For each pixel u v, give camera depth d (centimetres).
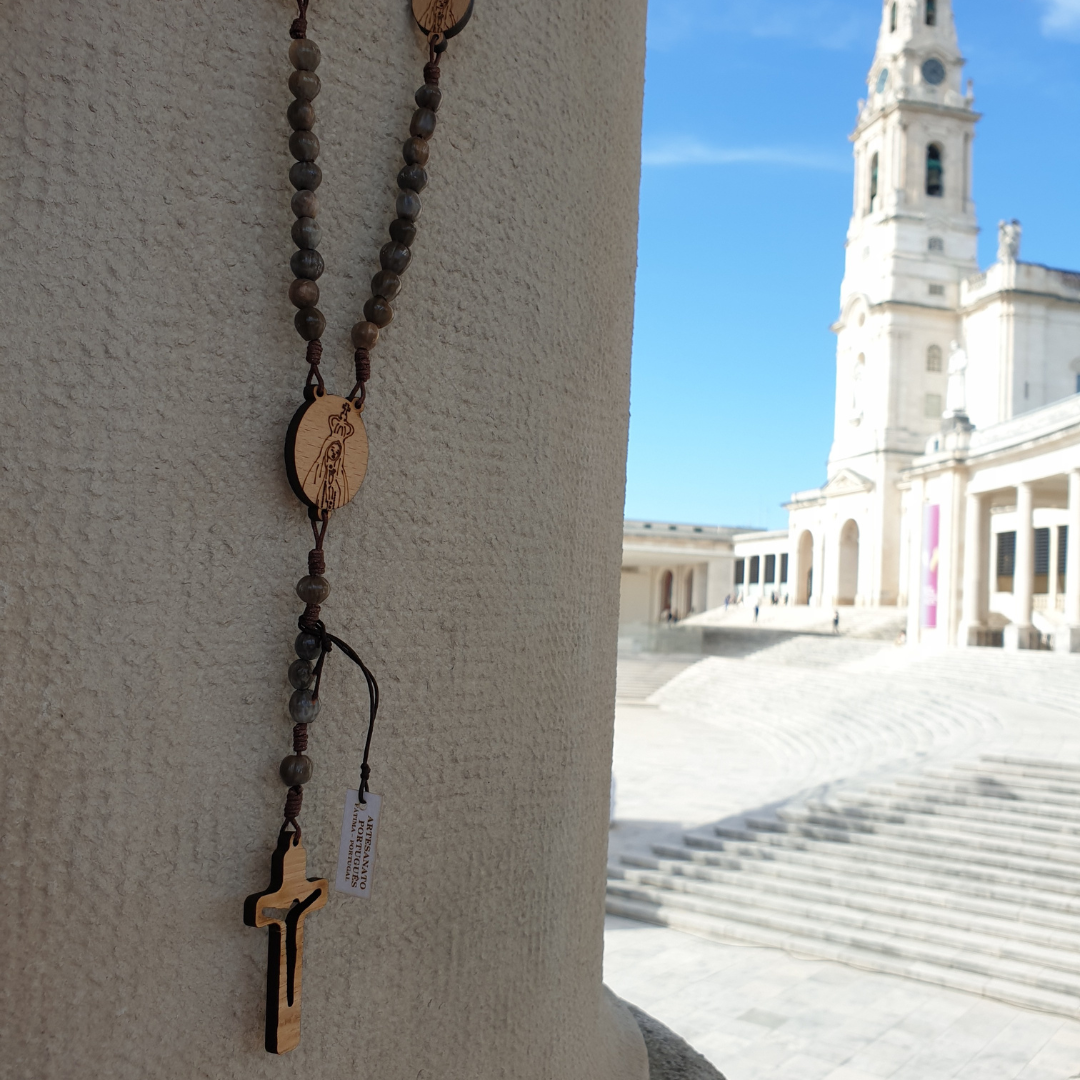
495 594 186
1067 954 932
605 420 220
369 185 164
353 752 162
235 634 149
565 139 203
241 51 149
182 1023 143
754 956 1027
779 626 5169
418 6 167
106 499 136
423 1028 174
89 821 135
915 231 5362
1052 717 1895
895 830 1240
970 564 3359
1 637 128
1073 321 4981
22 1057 129
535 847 197
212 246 146
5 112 129
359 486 158
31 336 131
